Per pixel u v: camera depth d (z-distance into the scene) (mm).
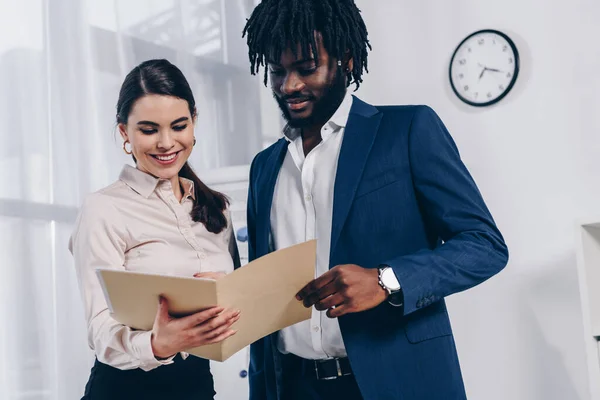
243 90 3002
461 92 2854
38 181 2287
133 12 2631
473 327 2768
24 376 2193
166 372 1303
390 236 1256
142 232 1318
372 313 1235
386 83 3064
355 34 1365
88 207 1294
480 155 2807
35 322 2232
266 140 3029
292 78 1311
